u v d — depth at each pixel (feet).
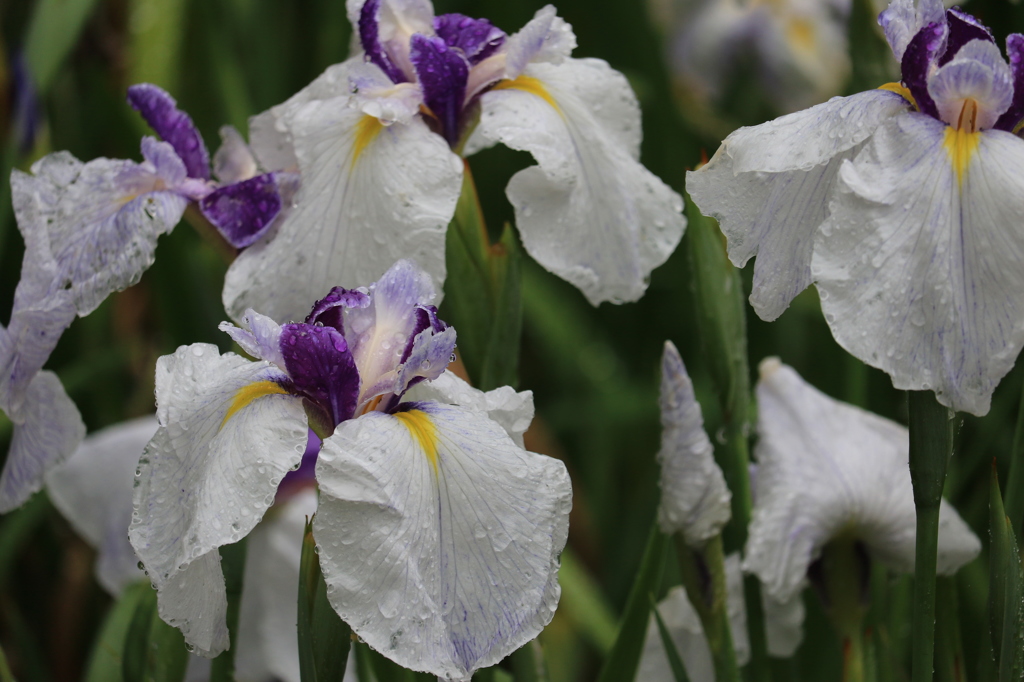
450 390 3.41
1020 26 4.60
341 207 3.53
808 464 3.76
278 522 4.17
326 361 3.31
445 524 3.24
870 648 3.77
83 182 3.64
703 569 3.69
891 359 3.22
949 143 3.27
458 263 3.64
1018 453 3.47
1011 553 3.40
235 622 3.60
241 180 3.66
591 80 3.74
